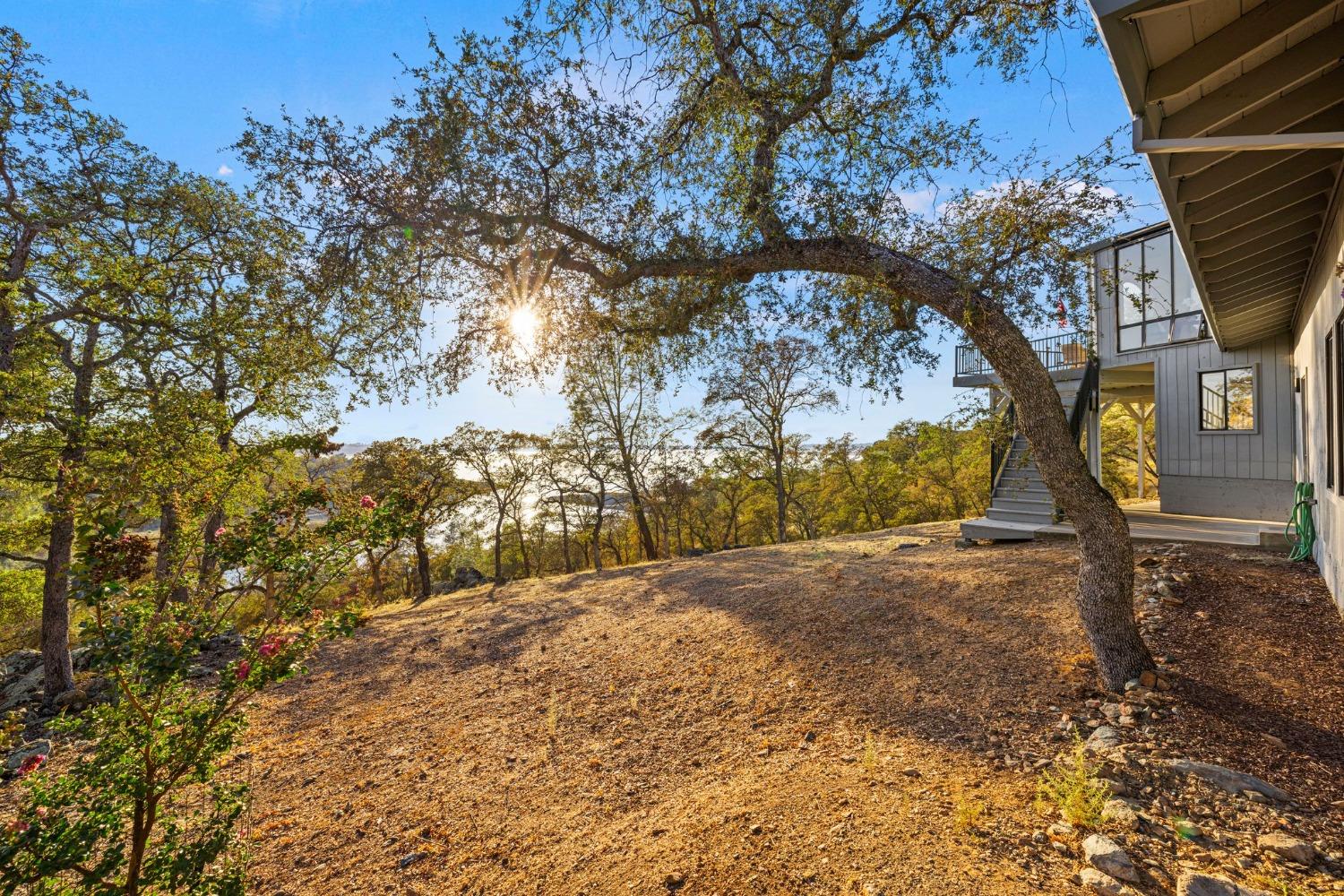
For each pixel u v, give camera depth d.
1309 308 6.14
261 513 2.89
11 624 17.48
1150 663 3.96
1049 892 2.11
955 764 3.30
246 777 4.86
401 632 10.52
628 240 5.23
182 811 4.16
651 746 4.48
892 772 3.26
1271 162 3.32
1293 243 5.02
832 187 4.46
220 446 9.90
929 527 16.61
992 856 2.35
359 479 17.66
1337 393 4.68
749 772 3.71
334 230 5.01
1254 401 9.10
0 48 8.90
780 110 5.02
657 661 6.40
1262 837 2.34
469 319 5.70
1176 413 10.22
